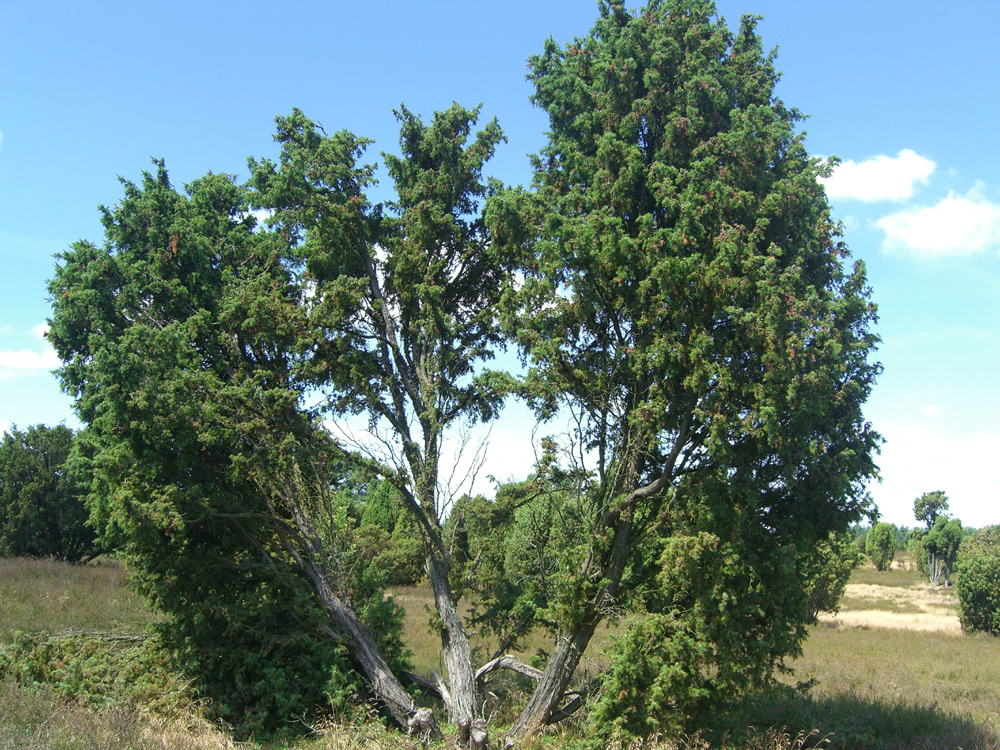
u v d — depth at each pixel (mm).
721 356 11820
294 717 13305
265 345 16047
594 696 13039
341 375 15258
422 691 15555
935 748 12094
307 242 15586
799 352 10805
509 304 14133
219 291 16000
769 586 11820
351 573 16328
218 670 14234
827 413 11820
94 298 14352
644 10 13812
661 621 11430
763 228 12055
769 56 13562
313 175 15734
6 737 9047
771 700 14000
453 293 17000
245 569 15344
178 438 13781
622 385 13328
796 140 12680
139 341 13539
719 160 12250
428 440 15648
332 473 15344
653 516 13406
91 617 21609
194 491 13477
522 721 13047
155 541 13602
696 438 12773
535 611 14109
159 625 14984
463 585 14742
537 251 13297
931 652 25688
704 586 11578
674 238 11438
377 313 16438
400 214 16703
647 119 13125
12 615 20453
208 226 16312
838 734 12547
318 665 14328
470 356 16062
